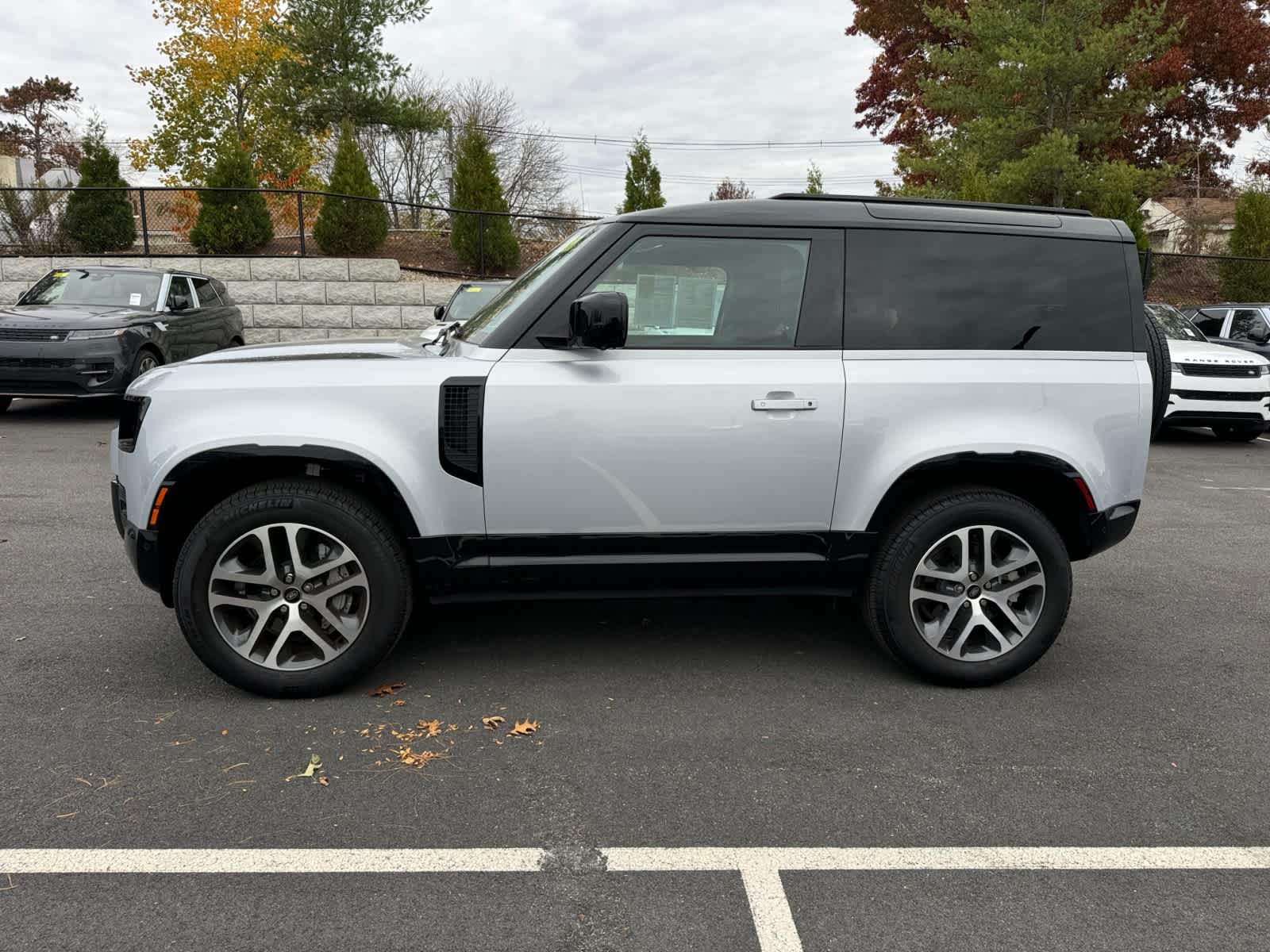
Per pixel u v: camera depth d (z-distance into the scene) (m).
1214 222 25.56
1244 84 26.72
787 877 2.50
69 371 9.57
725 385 3.53
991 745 3.31
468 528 3.53
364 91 26.11
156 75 23.34
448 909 2.35
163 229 17.23
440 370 3.49
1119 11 22.97
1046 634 3.76
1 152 42.31
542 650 4.17
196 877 2.45
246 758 3.11
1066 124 19.55
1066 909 2.38
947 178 20.83
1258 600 5.07
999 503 3.67
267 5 23.33
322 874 2.48
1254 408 10.80
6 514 6.30
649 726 3.41
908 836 2.71
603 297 3.23
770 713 3.54
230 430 3.36
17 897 2.36
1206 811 2.88
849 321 3.64
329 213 16.81
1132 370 3.75
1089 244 3.79
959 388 3.62
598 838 2.68
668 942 2.23
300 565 3.47
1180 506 7.52
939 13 20.19
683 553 3.65
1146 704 3.69
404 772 3.04
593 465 3.51
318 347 4.06
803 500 3.63
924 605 3.79
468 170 17.83
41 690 3.62
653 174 21.70
